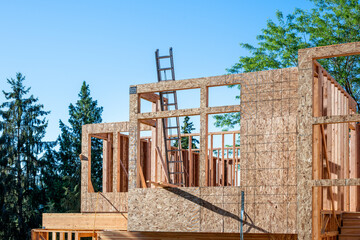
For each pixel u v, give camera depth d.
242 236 9.38
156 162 13.39
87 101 42.38
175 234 10.93
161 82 11.00
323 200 10.83
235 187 9.97
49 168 36.19
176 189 10.49
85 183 15.02
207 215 10.12
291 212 9.45
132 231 11.27
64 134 40.12
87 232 14.28
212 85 10.48
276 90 9.91
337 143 12.03
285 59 24.55
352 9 23.56
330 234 10.34
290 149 9.63
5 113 35.62
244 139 10.05
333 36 23.67
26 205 34.53
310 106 9.42
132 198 10.91
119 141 15.30
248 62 25.39
